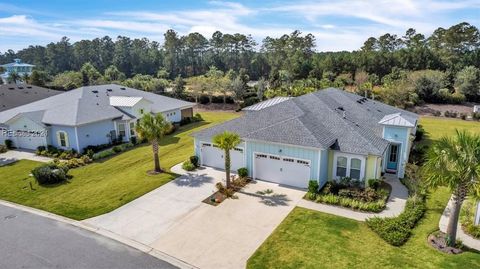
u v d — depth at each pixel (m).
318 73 83.19
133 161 27.08
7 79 87.44
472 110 50.41
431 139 32.59
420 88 55.78
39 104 36.62
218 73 80.69
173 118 41.06
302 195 19.20
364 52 90.25
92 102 34.38
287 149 20.20
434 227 15.27
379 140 21.42
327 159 20.45
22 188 21.64
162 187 20.78
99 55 129.12
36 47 143.50
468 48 94.12
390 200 18.44
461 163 12.30
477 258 12.73
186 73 115.81
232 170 23.41
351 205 17.50
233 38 120.12
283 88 61.56
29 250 14.14
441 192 19.42
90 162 27.30
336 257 13.13
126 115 34.12
